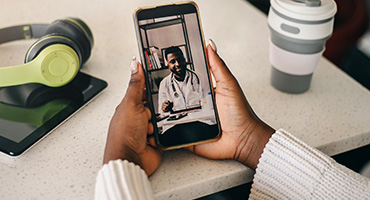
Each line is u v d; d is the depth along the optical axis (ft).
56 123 2.13
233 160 1.96
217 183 1.88
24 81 2.25
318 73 2.62
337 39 4.05
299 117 2.24
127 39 2.90
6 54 2.77
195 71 1.90
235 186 2.14
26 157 1.95
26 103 2.28
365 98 2.41
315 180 1.77
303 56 2.22
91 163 1.93
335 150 2.13
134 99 1.80
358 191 1.75
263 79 2.54
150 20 1.85
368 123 2.22
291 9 2.14
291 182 1.81
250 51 2.79
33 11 3.25
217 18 3.15
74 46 2.29
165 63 1.87
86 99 2.30
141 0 3.37
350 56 5.72
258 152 1.86
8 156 1.95
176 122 1.88
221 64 1.88
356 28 4.08
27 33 2.83
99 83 2.43
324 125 2.19
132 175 1.60
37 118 2.17
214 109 1.90
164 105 1.87
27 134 2.05
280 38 2.23
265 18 3.18
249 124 1.86
